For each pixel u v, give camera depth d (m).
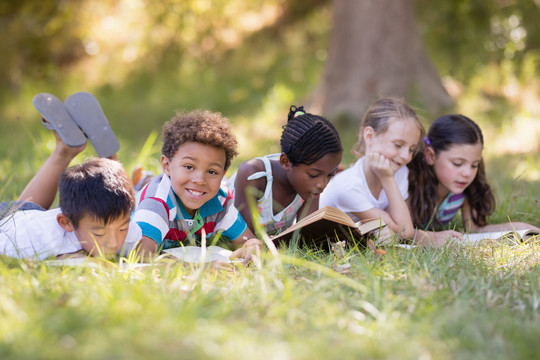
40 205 3.62
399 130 3.65
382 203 3.83
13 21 13.30
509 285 2.54
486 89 12.09
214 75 13.61
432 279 2.52
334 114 10.21
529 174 6.51
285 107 11.38
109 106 12.38
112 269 2.52
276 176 3.53
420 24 12.36
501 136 9.52
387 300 2.26
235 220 3.38
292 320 2.07
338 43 10.69
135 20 13.77
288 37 14.42
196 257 2.96
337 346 1.87
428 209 4.00
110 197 2.75
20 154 6.79
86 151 6.14
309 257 2.96
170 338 1.82
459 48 12.39
